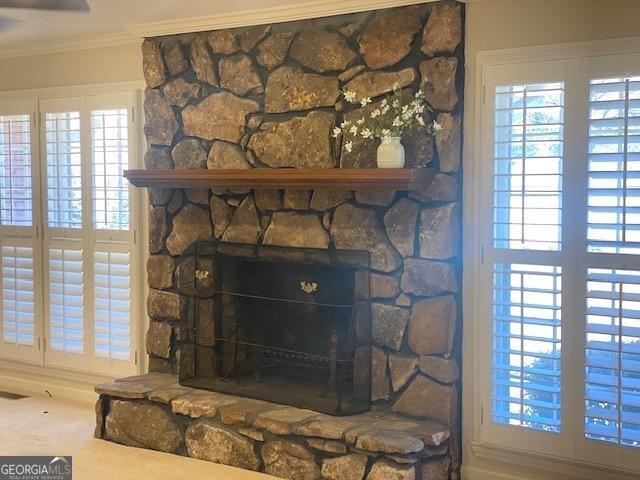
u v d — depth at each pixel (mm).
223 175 4062
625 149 3232
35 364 5340
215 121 4340
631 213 3246
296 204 4078
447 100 3596
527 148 3488
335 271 3943
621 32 3250
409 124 3598
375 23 3770
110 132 4848
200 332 4348
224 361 4281
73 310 5090
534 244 3500
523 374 3543
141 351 4832
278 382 4148
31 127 5223
